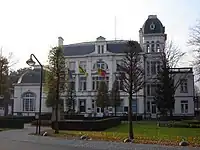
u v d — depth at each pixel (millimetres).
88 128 31781
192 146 17734
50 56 28938
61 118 40750
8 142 20469
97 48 67812
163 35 66625
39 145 18469
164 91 51938
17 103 69938
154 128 33875
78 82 68188
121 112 63281
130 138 21266
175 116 57812
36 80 70188
